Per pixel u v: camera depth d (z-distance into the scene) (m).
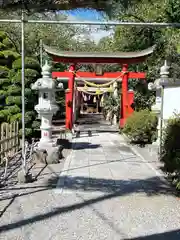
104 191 5.15
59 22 4.21
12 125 8.09
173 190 5.27
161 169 6.85
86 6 2.99
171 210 4.30
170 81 7.87
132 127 10.95
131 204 4.52
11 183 5.49
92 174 6.37
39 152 7.39
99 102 33.81
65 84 19.14
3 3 2.96
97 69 14.71
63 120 21.27
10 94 10.01
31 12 3.10
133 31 12.91
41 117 8.00
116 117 18.78
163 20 9.24
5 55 10.43
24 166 5.60
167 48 11.07
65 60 14.01
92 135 14.13
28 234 3.44
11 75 10.30
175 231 3.60
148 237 3.42
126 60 13.97
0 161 6.76
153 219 3.96
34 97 10.16
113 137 13.40
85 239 3.34
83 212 4.15
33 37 19.05
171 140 5.98
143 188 5.38
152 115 10.83
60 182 5.63
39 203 4.47
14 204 4.41
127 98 14.22
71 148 10.12
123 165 7.38
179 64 11.25
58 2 2.95
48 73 8.52
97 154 8.98
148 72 14.07
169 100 7.89
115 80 14.50
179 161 5.45
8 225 3.68
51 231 3.54
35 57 19.05
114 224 3.78
